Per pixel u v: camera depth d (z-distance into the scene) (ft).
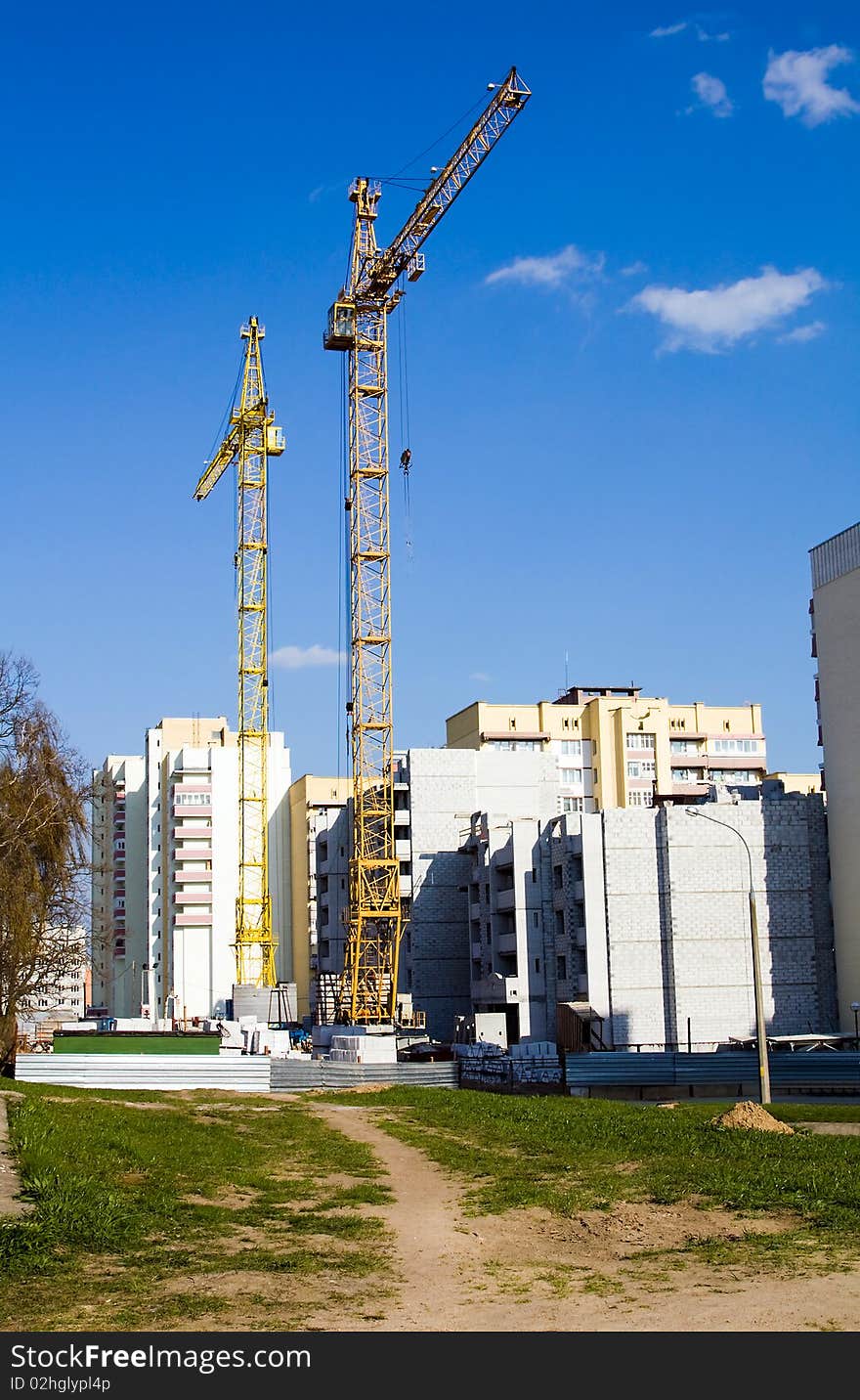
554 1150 108.58
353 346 367.25
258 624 465.88
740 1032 284.82
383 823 378.12
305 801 546.26
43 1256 65.87
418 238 351.67
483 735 515.09
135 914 613.52
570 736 525.75
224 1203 85.35
